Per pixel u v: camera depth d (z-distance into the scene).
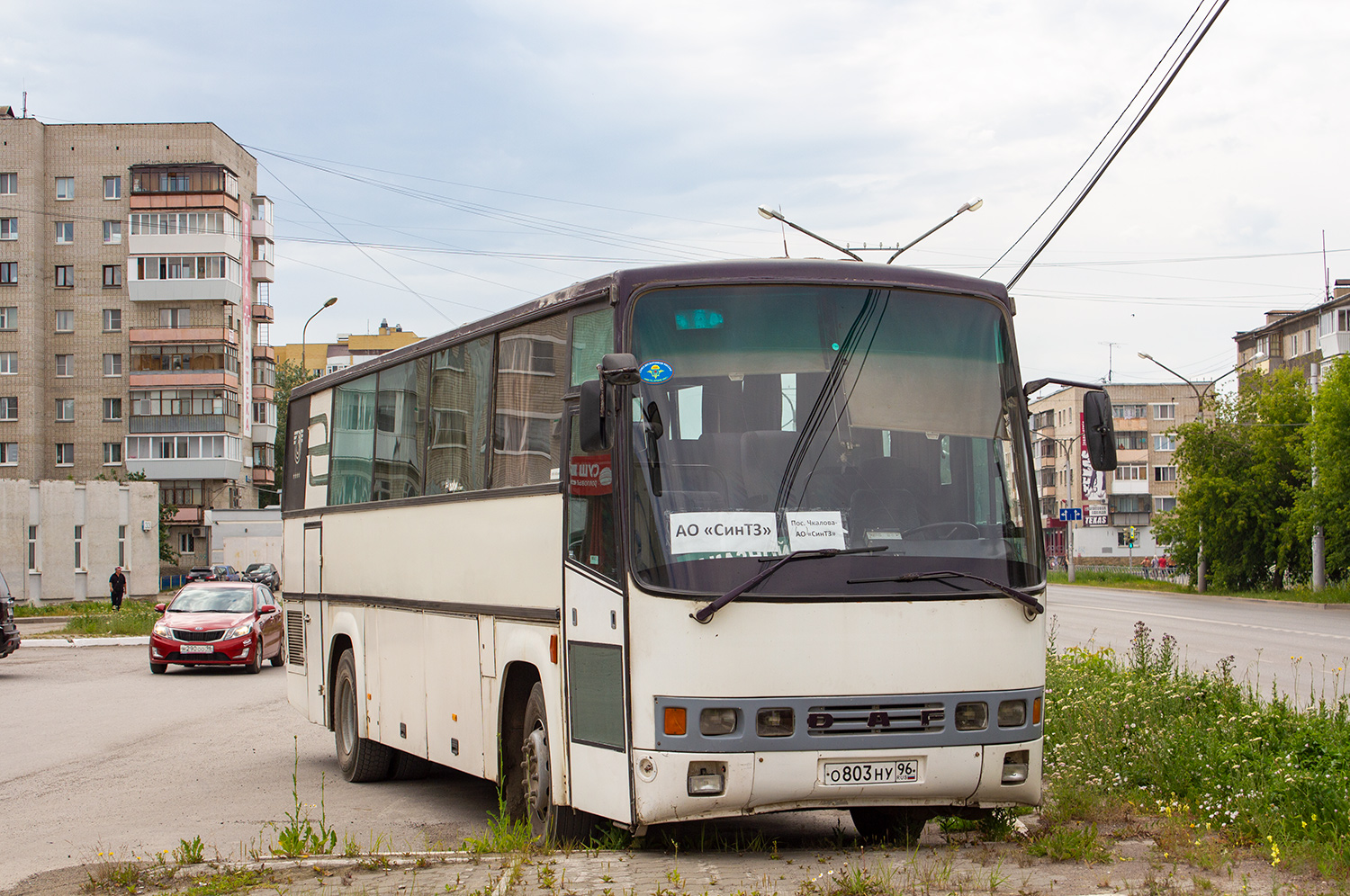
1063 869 6.87
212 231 81.00
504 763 8.76
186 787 11.57
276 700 19.80
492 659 8.97
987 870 6.82
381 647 11.50
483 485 9.31
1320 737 9.74
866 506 7.11
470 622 9.43
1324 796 8.10
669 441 7.08
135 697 20.25
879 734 6.88
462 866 7.21
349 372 12.85
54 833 9.30
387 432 11.66
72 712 17.97
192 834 9.23
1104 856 7.09
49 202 82.19
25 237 81.38
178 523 80.50
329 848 8.07
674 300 7.32
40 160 81.81
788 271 7.43
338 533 12.86
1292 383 59.94
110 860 7.68
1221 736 10.00
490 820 8.84
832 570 6.94
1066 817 8.35
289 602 14.67
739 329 7.29
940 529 7.19
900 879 6.55
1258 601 50.41
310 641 13.80
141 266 80.94
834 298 7.41
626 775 6.93
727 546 6.91
